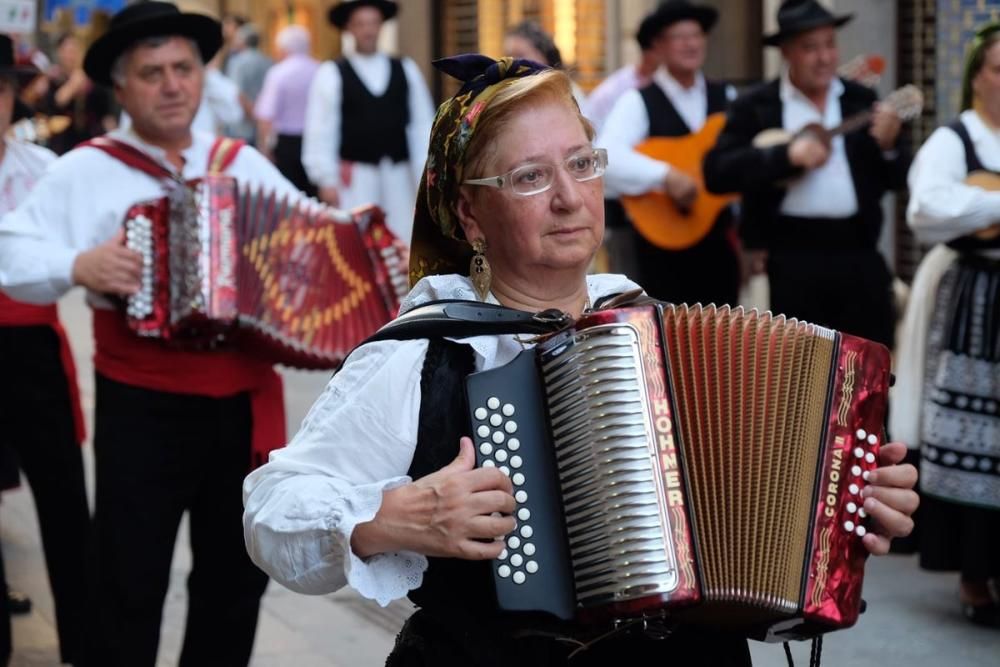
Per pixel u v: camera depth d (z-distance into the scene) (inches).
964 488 258.1
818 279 305.6
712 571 117.6
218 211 202.5
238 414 210.4
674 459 114.6
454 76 128.5
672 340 120.3
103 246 200.4
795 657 244.8
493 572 116.0
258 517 120.4
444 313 123.4
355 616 278.2
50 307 248.4
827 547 121.0
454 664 121.5
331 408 124.0
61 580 250.1
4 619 250.4
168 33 211.0
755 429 119.3
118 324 206.5
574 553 115.3
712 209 341.7
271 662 253.1
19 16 283.3
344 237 212.1
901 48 437.7
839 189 304.2
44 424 248.7
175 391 206.1
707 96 350.9
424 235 133.2
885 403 123.4
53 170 212.5
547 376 117.0
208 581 213.9
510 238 123.6
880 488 122.0
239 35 722.2
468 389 117.6
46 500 249.8
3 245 207.3
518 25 347.9
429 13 673.6
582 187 123.8
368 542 116.0
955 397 260.2
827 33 307.1
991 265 260.5
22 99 305.1
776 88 313.3
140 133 215.8
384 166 447.2
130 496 205.3
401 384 121.1
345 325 210.2
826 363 122.2
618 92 385.7
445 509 114.0
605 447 114.2
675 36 342.6
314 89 444.1
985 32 261.3
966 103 266.4
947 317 263.7
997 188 257.8
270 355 208.5
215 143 218.8
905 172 306.5
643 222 341.7
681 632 125.3
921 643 253.9
